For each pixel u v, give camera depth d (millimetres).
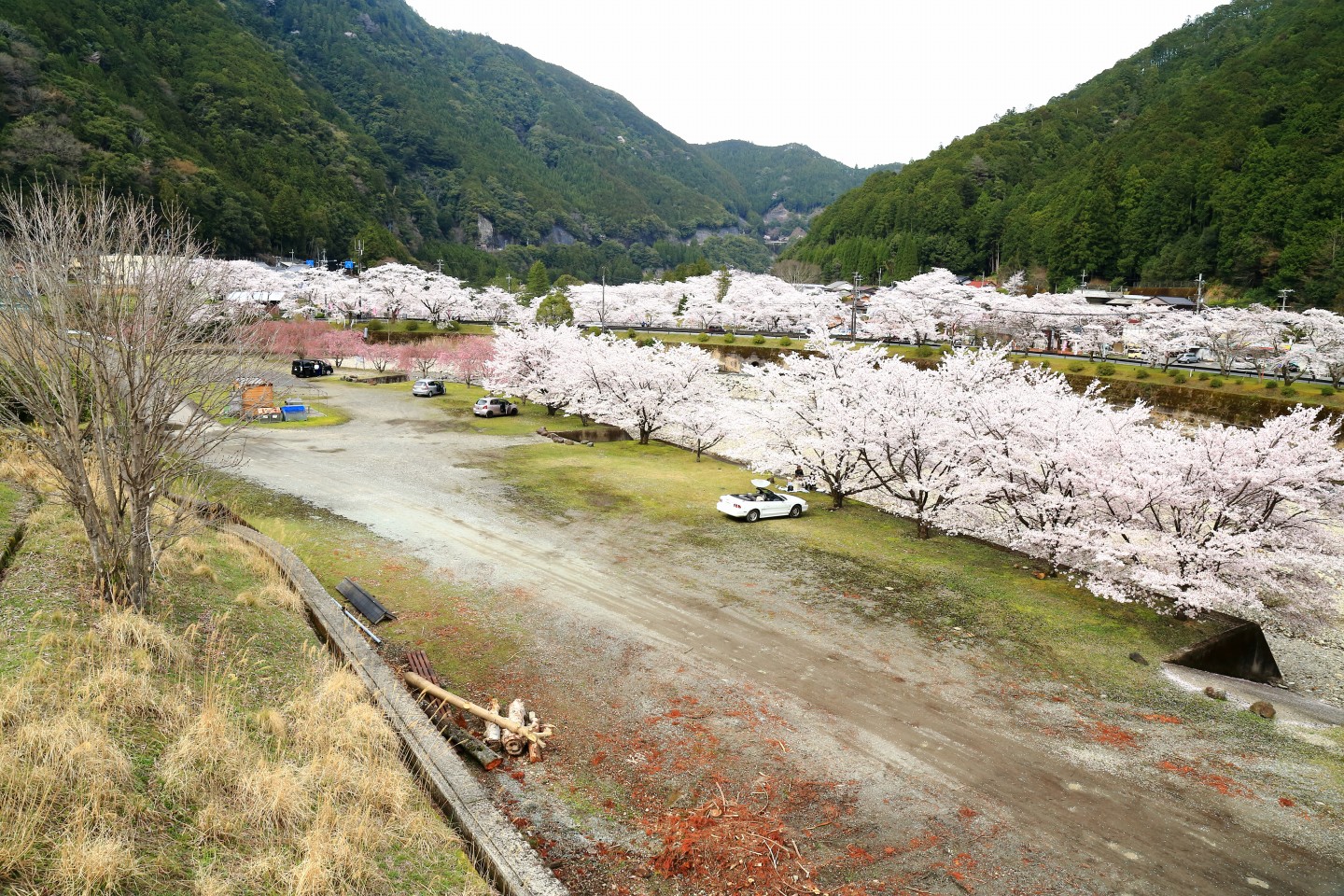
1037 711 13211
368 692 11953
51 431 11398
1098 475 19641
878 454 25391
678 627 15938
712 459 36250
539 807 10039
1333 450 18438
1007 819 10195
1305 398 41875
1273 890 9055
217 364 13039
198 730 8852
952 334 71500
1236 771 11633
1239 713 13523
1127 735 12570
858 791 10648
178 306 12172
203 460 26703
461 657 14148
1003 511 24484
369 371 65000
